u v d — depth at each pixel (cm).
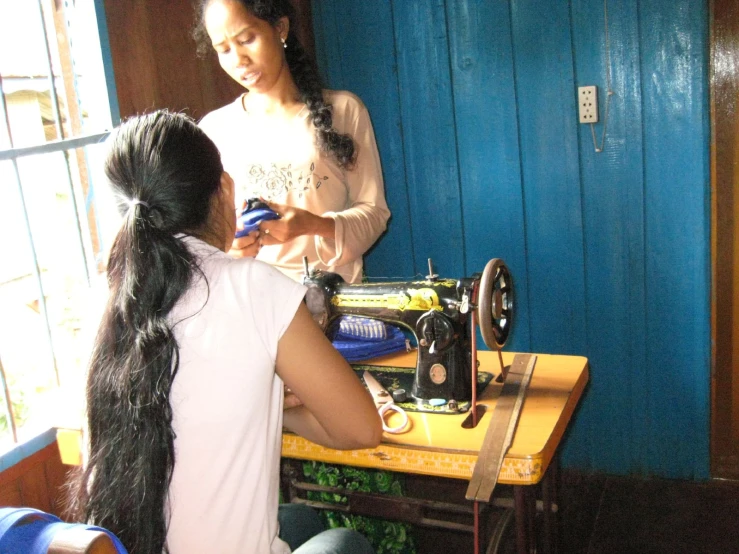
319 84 175
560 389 138
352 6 248
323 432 117
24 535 74
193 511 95
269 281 98
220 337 94
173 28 200
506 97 235
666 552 212
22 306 174
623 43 217
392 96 251
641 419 245
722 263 227
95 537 73
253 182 178
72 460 145
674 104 216
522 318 251
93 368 94
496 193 245
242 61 162
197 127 101
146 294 92
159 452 91
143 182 95
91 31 173
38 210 174
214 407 94
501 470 116
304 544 117
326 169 173
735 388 235
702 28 208
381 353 160
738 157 217
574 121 229
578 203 235
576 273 241
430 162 251
